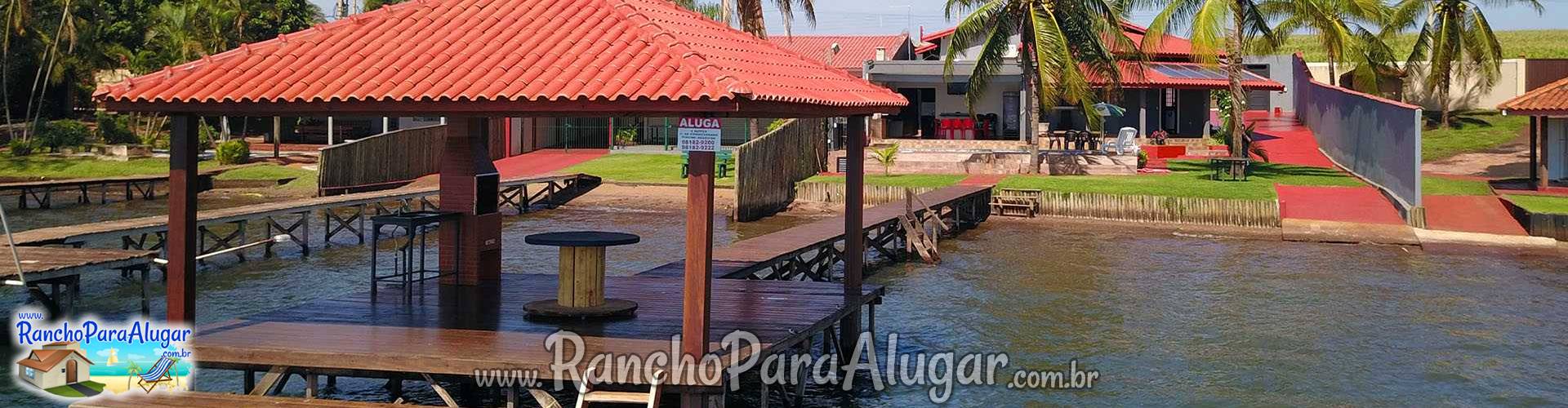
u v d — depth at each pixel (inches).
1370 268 934.4
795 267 831.1
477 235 587.8
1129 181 1398.9
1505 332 689.6
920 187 1365.7
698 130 408.2
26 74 2271.2
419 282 596.4
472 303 536.7
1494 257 995.3
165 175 1716.3
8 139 2185.0
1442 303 784.3
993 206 1312.7
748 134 1996.8
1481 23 1916.8
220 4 2108.8
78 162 1899.6
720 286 607.5
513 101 410.0
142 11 2532.0
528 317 503.5
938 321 713.6
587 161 1817.2
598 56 442.6
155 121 2317.9
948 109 1870.1
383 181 1609.3
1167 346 648.4
